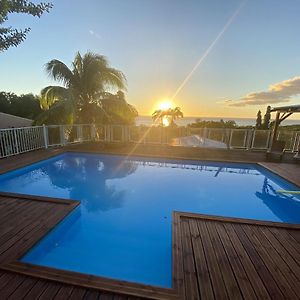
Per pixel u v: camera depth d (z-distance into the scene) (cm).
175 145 1054
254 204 491
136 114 1216
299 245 266
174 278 203
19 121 1359
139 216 430
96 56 1081
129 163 804
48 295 180
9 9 310
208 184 607
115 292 185
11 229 292
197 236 280
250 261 232
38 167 732
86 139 1117
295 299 183
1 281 196
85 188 576
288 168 652
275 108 759
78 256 299
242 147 959
